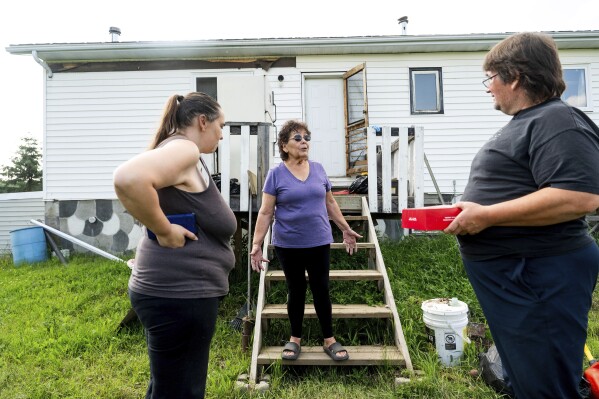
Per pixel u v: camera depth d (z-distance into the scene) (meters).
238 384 2.38
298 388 2.37
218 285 1.39
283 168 2.54
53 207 7.39
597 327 3.15
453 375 2.45
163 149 1.25
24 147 28.70
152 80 7.48
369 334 3.03
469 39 7.09
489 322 1.37
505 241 1.28
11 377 2.55
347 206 4.60
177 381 1.33
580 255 1.20
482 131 7.52
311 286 2.52
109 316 3.73
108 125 7.44
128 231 7.37
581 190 1.09
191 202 1.33
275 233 2.49
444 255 4.72
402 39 7.10
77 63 7.44
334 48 7.31
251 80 4.86
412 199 4.69
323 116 7.70
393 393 2.29
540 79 1.26
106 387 2.44
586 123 1.19
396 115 7.55
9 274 5.70
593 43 7.27
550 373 1.19
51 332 3.27
